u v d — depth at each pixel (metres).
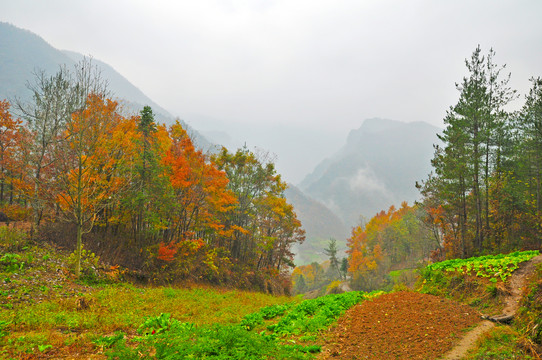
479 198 29.86
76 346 8.04
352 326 11.24
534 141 27.91
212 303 16.53
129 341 8.54
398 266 83.00
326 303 15.12
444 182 31.38
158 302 14.70
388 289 58.56
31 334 8.51
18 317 9.92
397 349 9.10
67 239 20.55
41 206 20.44
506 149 30.20
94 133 18.19
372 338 9.98
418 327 11.04
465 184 30.22
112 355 6.68
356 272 84.56
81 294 14.54
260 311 14.36
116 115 23.08
